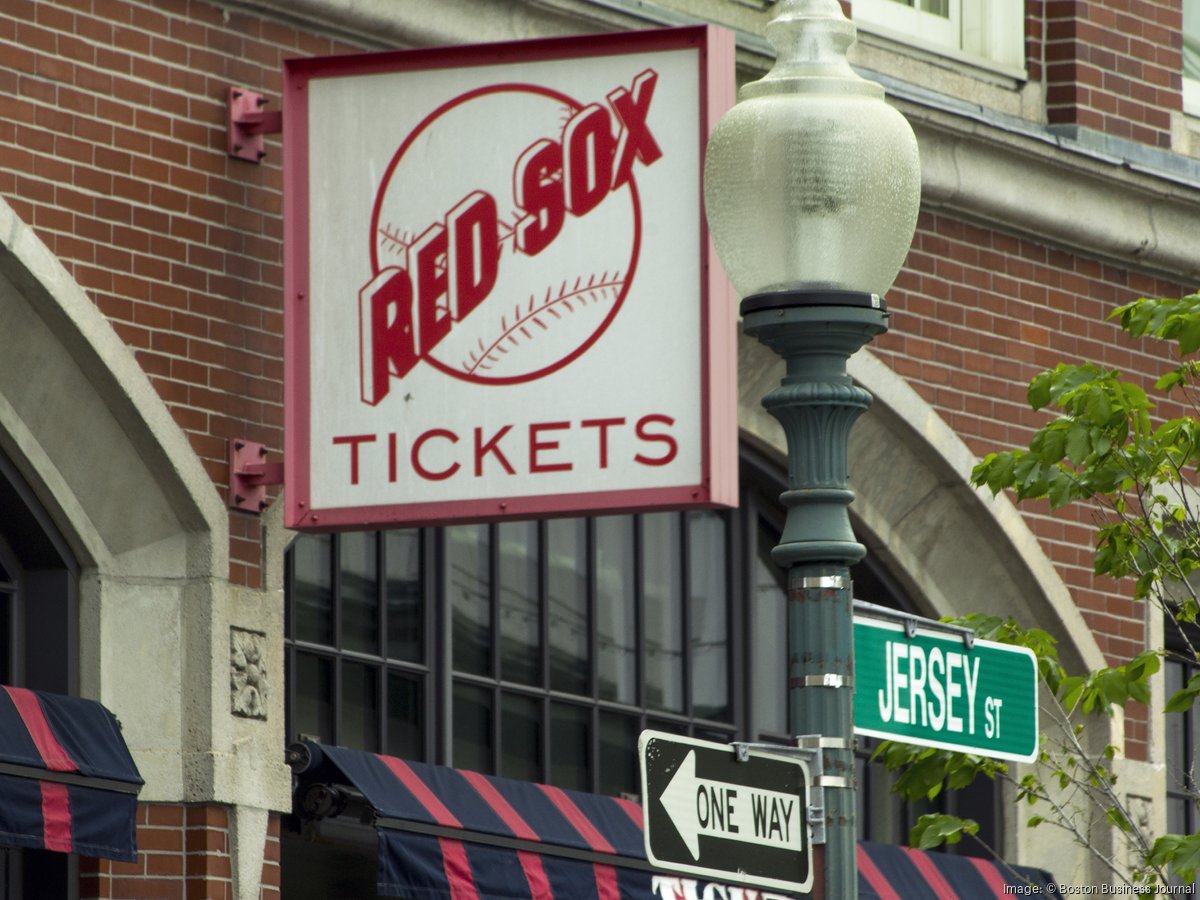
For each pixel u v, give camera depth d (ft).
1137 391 69.72
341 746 79.97
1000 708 45.91
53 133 71.61
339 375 70.03
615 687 90.33
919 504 97.96
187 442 73.36
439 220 69.77
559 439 68.03
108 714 71.51
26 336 70.95
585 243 68.64
